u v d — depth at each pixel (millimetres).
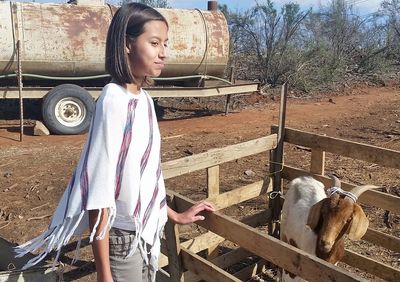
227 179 8219
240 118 13633
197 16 13391
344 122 12898
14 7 11578
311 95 17469
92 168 2146
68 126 11625
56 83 12883
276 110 14773
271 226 5617
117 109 2158
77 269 5164
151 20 2219
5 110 13805
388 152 4613
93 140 2164
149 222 2385
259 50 19031
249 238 3150
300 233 4375
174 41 12945
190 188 7789
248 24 19156
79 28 11930
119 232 2344
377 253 5660
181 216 3102
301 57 18531
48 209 7004
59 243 2232
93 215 2172
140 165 2264
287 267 2951
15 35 11414
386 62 21328
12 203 7180
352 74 20531
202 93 13156
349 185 5047
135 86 2287
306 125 12570
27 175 8422
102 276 2203
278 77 18312
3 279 3219
